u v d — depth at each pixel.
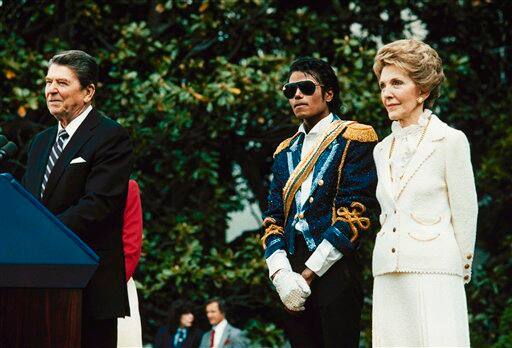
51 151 7.21
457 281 6.32
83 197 6.82
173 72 17.55
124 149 7.09
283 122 17.72
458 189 6.38
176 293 18.03
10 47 16.69
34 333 5.39
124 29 17.19
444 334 6.19
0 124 16.78
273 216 7.74
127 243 8.34
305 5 19.69
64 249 5.46
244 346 16.81
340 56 18.14
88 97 7.31
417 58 6.55
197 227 17.17
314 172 7.49
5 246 5.38
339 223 7.25
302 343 7.41
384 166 6.65
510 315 17.89
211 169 17.56
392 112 6.61
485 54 20.17
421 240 6.31
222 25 18.03
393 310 6.38
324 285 7.21
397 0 18.55
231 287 17.92
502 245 19.34
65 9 17.80
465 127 19.95
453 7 19.22
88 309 6.76
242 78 16.80
